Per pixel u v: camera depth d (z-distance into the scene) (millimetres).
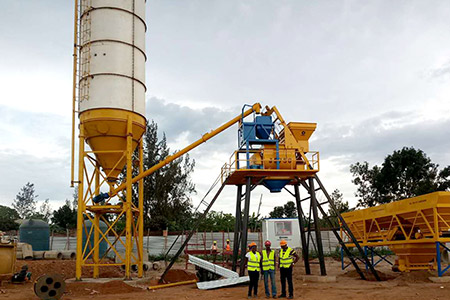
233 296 16234
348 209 56969
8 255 19406
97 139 22156
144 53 24391
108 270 26422
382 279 22125
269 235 36688
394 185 57094
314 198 22172
